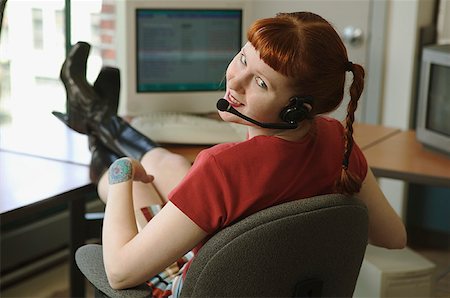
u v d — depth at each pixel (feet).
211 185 4.21
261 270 4.20
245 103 4.31
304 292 4.43
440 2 11.87
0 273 10.18
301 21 4.16
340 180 4.44
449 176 6.97
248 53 4.21
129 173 4.91
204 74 8.82
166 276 5.03
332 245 4.35
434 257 11.55
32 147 7.43
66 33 8.70
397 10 11.35
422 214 12.12
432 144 7.86
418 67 11.60
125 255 4.44
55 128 8.36
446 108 7.64
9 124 8.60
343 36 11.75
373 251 8.18
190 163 6.64
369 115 11.89
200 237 4.29
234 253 4.12
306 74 4.10
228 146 4.35
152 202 5.95
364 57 11.74
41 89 9.59
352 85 4.30
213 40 8.74
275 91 4.17
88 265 4.88
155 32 8.45
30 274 10.52
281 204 4.18
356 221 4.37
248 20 8.87
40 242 10.77
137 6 8.27
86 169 6.70
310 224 4.15
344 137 4.60
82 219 8.18
